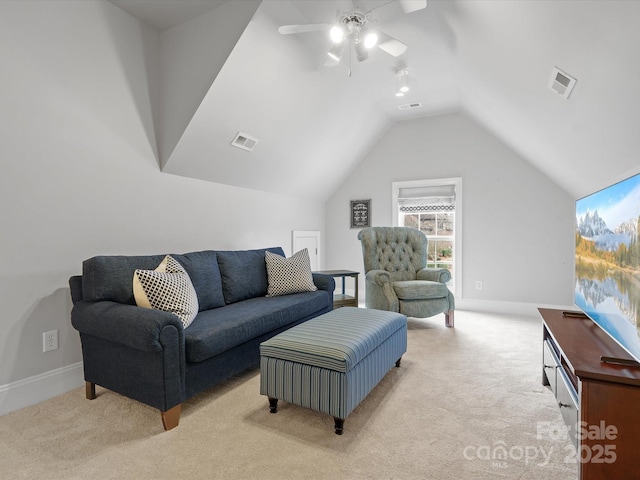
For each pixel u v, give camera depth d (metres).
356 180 5.21
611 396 1.25
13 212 1.97
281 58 2.75
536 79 2.12
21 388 1.99
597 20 1.33
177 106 2.75
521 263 4.21
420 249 4.14
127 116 2.61
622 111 1.63
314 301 3.01
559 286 4.04
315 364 1.71
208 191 3.39
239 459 1.50
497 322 3.82
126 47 2.59
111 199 2.51
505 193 4.28
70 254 2.26
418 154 4.78
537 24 1.66
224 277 2.82
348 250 5.30
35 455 1.53
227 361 2.11
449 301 3.62
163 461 1.49
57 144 2.18
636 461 1.22
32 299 2.06
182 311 2.01
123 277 2.11
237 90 2.74
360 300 5.11
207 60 2.57
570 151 2.64
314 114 3.60
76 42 2.27
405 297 3.44
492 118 3.70
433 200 4.69
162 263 2.29
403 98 4.09
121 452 1.55
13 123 1.96
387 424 1.78
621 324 1.50
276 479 1.38
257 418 1.85
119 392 1.88
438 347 2.98
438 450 1.56
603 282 1.76
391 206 4.97
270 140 3.48
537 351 2.88
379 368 2.04
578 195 3.58
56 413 1.90
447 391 2.15
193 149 2.94
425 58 3.17
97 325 1.85
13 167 1.97
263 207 4.16
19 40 1.98
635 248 1.35
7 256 1.95
